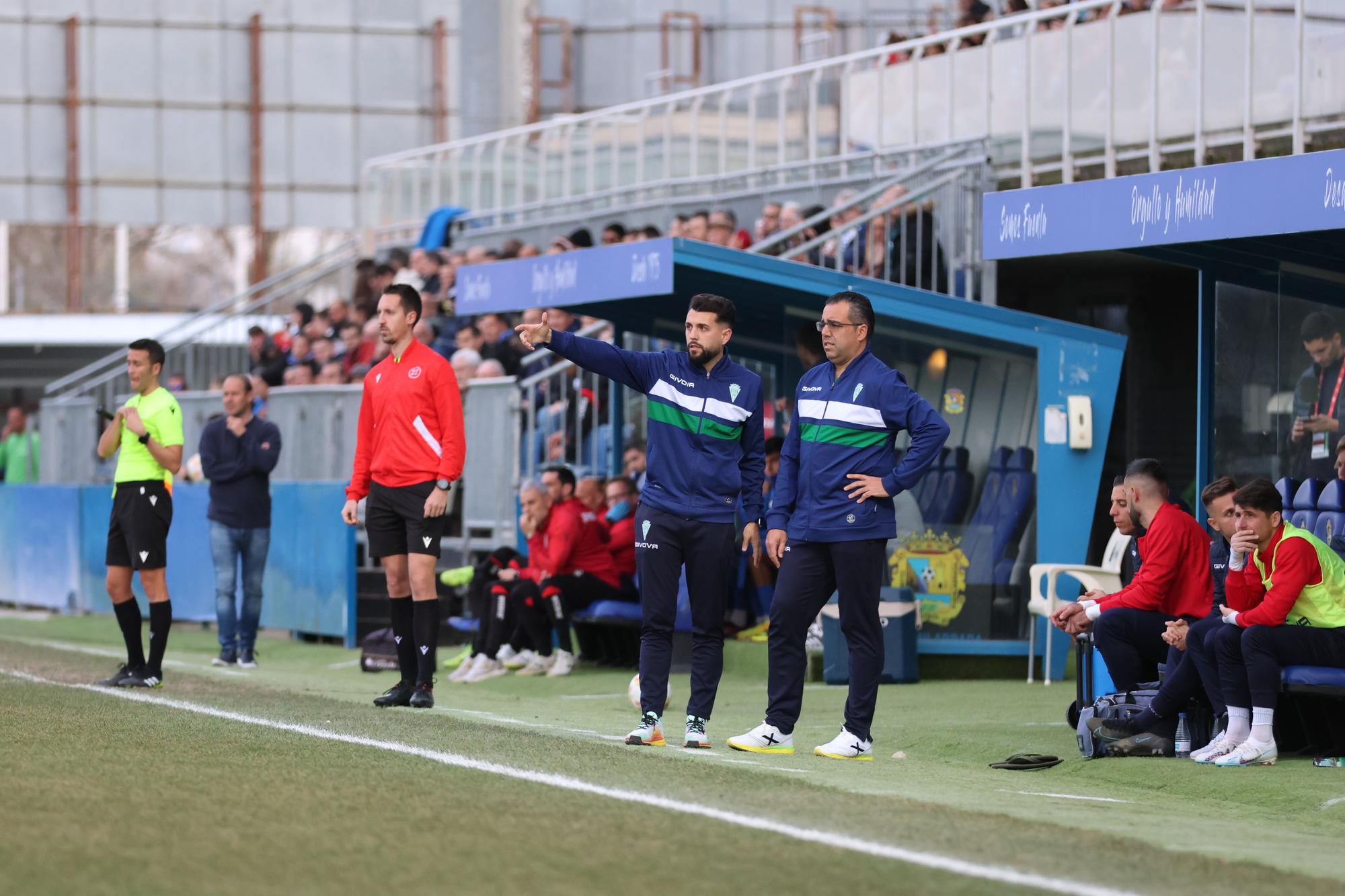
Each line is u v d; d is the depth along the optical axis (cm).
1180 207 2486
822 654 3328
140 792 1602
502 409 4203
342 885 1225
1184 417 4475
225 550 3678
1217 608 2306
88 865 1266
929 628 3412
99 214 8712
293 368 5866
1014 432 3444
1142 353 4503
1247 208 2397
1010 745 2350
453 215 6231
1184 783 2045
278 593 4531
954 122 4478
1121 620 2402
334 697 2753
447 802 1584
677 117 5519
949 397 3431
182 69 8750
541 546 3566
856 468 2120
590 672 3528
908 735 2455
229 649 3700
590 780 1745
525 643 3641
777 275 3259
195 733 2078
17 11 8650
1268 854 1527
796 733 2523
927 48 4781
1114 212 2577
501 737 2128
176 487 4928
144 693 2694
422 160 6600
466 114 7050
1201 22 3766
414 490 2631
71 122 8688
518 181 6156
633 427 4131
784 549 2192
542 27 8106
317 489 4362
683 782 1756
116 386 6431
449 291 5641
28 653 3566
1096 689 2508
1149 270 4409
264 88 8775
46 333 8269
